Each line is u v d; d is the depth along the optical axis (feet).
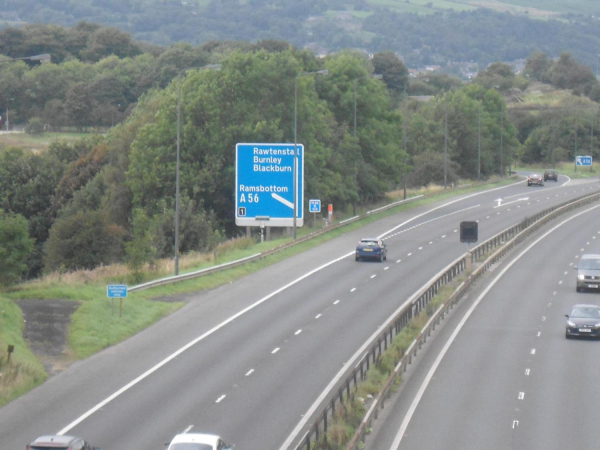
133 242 478.18
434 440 226.99
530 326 380.37
